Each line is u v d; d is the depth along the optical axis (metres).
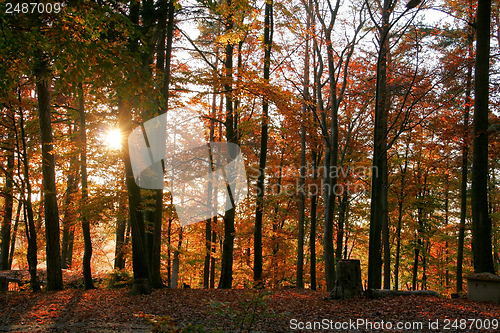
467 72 14.07
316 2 14.55
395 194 20.14
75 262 20.56
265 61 14.50
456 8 13.84
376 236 13.54
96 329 6.79
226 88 12.70
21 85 11.58
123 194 12.20
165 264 20.55
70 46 5.48
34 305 9.04
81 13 5.70
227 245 14.47
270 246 17.53
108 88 6.15
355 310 8.41
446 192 21.08
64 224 15.91
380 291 9.85
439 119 14.34
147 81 6.07
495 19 15.28
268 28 15.11
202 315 8.13
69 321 7.48
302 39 15.27
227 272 14.27
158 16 10.53
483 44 10.75
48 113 12.13
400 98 16.06
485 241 10.27
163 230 17.22
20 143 15.24
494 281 9.00
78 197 13.16
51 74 8.22
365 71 15.30
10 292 11.46
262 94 11.41
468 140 13.25
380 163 14.21
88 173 14.95
